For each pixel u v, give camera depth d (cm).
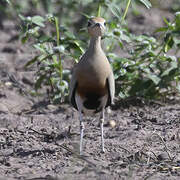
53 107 1373
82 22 1798
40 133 1137
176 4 2302
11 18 1900
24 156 983
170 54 1911
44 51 1298
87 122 1261
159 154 991
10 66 1714
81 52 1280
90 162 912
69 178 829
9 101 1412
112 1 1507
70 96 1059
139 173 877
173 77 1341
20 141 1084
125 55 1806
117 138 1119
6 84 1541
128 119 1274
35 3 1911
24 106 1384
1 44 2036
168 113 1312
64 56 1449
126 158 964
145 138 1109
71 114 1321
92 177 841
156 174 876
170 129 1177
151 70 1362
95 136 1136
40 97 1462
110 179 830
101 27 1003
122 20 1376
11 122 1238
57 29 1281
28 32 1315
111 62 1320
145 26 2230
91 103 1045
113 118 1286
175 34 1284
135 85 1372
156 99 1422
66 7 1791
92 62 1011
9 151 1014
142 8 2456
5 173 876
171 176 866
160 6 2405
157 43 1406
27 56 1800
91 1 1371
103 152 1009
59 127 1209
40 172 883
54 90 1398
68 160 958
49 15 1322
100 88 1023
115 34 1310
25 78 1591
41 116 1298
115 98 1404
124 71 1294
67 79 1373
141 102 1394
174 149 1037
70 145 1066
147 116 1291
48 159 965
